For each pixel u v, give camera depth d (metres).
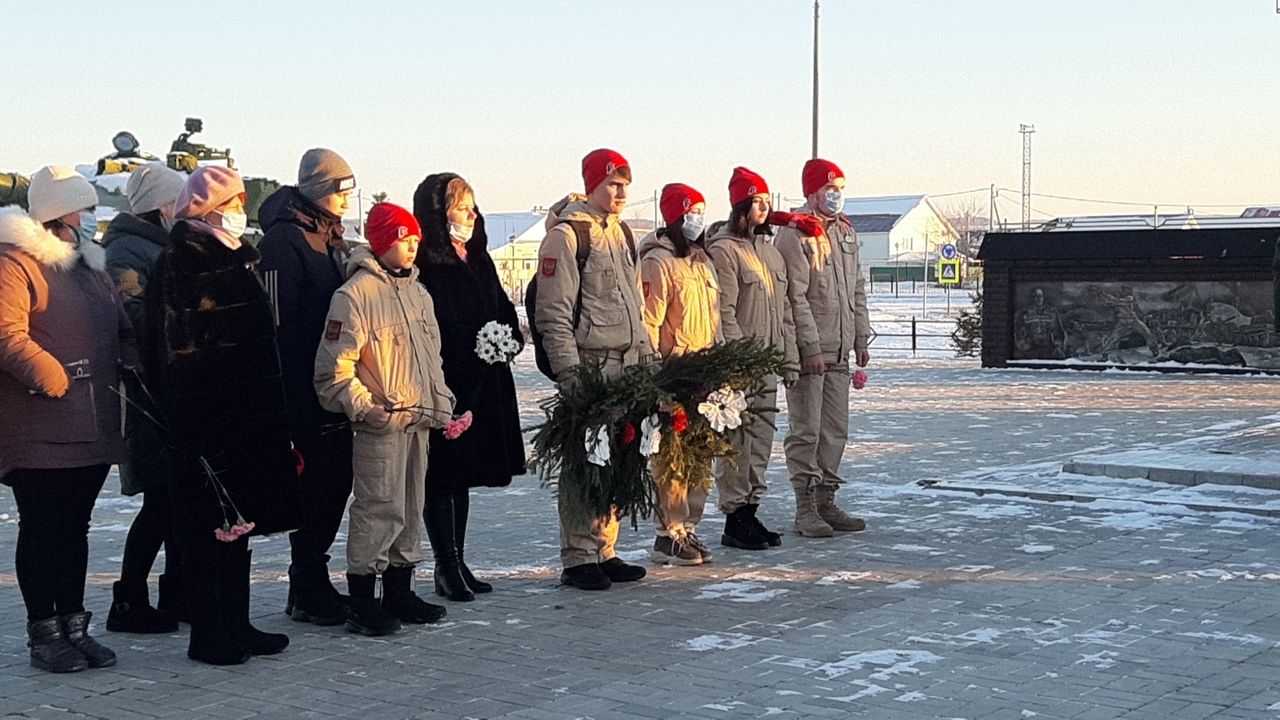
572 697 6.14
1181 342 27.91
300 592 7.65
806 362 9.90
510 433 8.30
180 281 6.58
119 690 6.34
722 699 6.06
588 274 8.46
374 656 6.92
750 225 9.69
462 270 8.11
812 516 10.10
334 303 7.32
